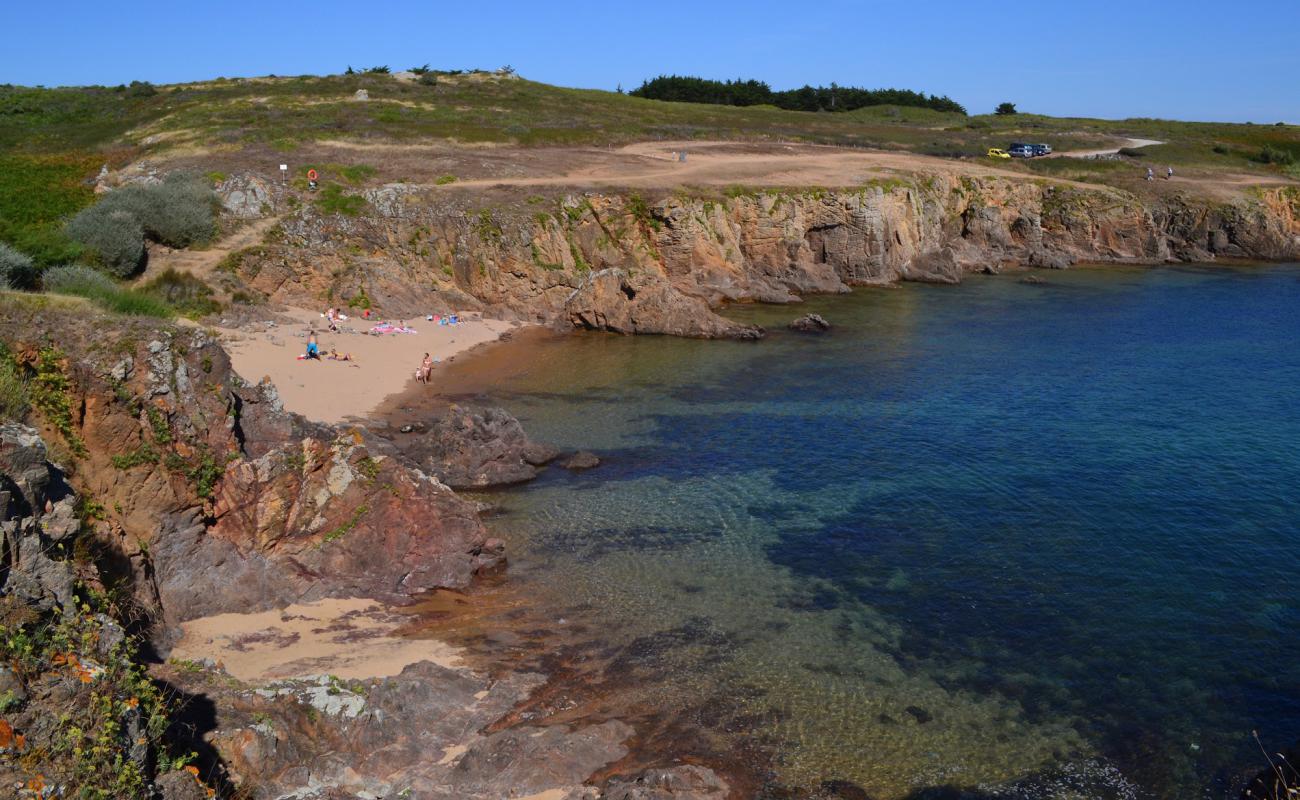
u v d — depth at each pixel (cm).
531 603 2630
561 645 2403
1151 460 3753
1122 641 2448
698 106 14788
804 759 1978
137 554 2342
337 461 2709
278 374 4559
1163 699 2206
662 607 2614
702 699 2180
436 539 2744
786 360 5469
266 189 6494
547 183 7212
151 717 1511
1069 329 6322
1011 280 8275
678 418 4356
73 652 1474
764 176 8144
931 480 3575
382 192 6612
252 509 2619
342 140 8425
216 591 2470
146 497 2453
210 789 1515
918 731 2084
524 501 3384
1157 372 5166
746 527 3164
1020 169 10481
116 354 2491
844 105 17250
